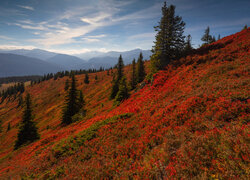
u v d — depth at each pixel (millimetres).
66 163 8227
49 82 159500
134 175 5461
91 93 81625
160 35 26422
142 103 16969
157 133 8359
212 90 10281
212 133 6031
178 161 5320
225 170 4246
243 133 5301
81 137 11031
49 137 18375
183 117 8758
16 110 109250
